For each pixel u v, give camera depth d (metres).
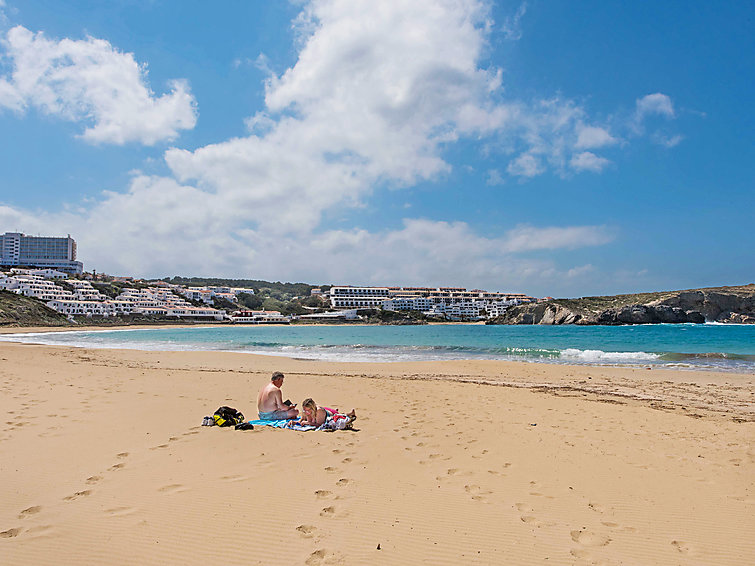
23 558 3.44
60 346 34.62
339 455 6.33
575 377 17.03
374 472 5.65
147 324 125.44
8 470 5.35
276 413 8.34
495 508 4.66
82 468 5.50
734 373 18.11
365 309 165.50
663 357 25.27
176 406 9.47
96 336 60.34
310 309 177.12
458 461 6.20
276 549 3.71
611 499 4.98
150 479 5.20
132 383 12.90
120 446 6.47
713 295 109.81
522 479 5.55
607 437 7.68
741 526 4.37
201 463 5.82
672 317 109.12
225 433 7.34
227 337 61.03
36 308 99.38
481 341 45.12
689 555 3.81
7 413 8.38
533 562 3.63
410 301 179.38
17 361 18.97
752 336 49.47
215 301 180.38
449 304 180.00
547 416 9.38
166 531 3.96
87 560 3.46
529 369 19.62
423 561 3.59
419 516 4.42
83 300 122.19
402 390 12.66
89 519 4.14
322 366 20.92
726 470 6.01
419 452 6.59
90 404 9.44
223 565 3.46
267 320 154.12
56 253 183.00
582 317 112.12
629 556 3.77
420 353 29.30
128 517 4.20
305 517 4.31
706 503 4.91
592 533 4.17
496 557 3.69
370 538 3.94
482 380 15.90
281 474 5.49
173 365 20.33
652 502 4.91
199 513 4.33
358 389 12.74
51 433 7.04
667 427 8.48
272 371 18.36
